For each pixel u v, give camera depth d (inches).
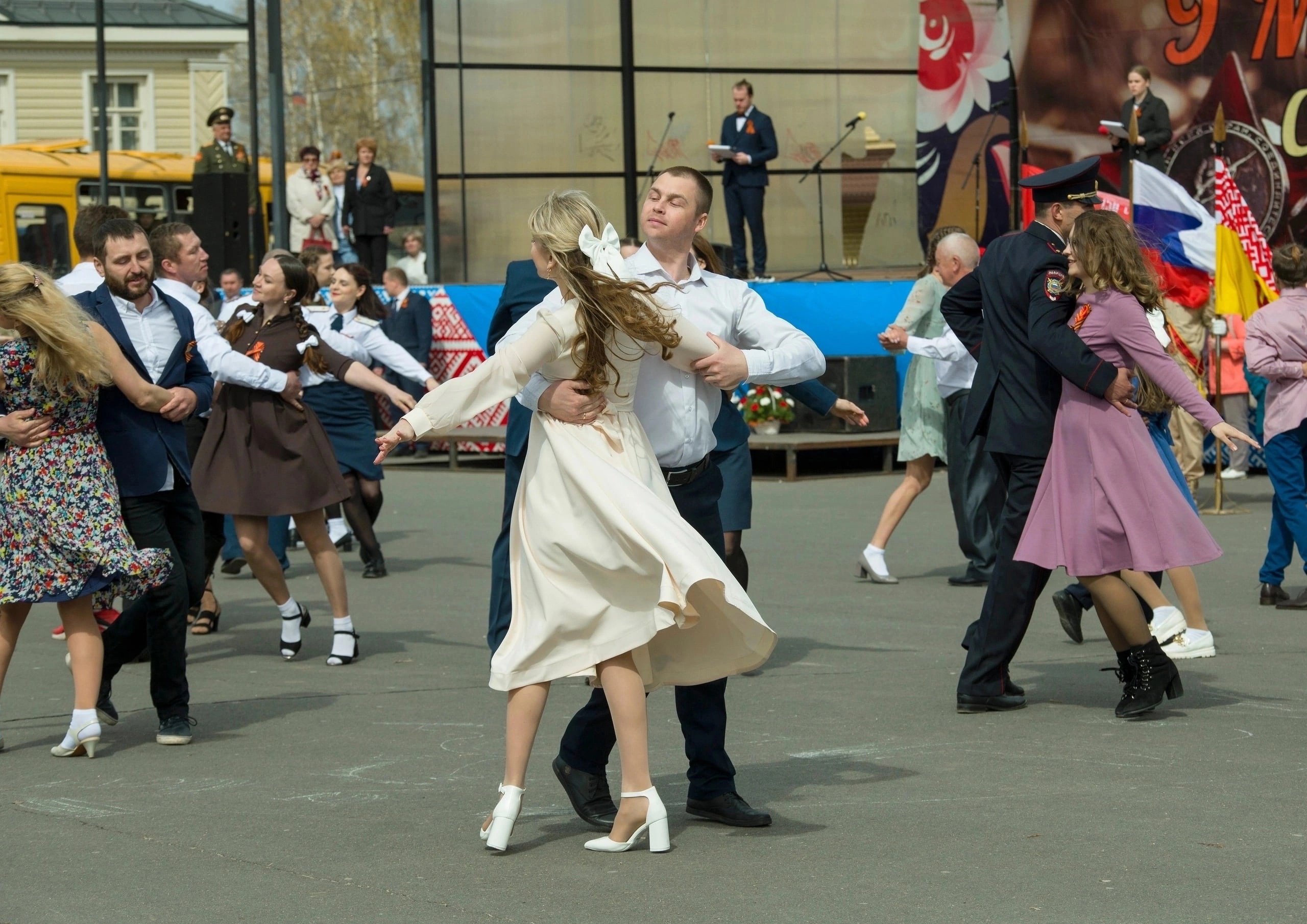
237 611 454.3
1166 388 292.8
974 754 277.1
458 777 268.5
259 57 1868.8
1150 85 810.8
